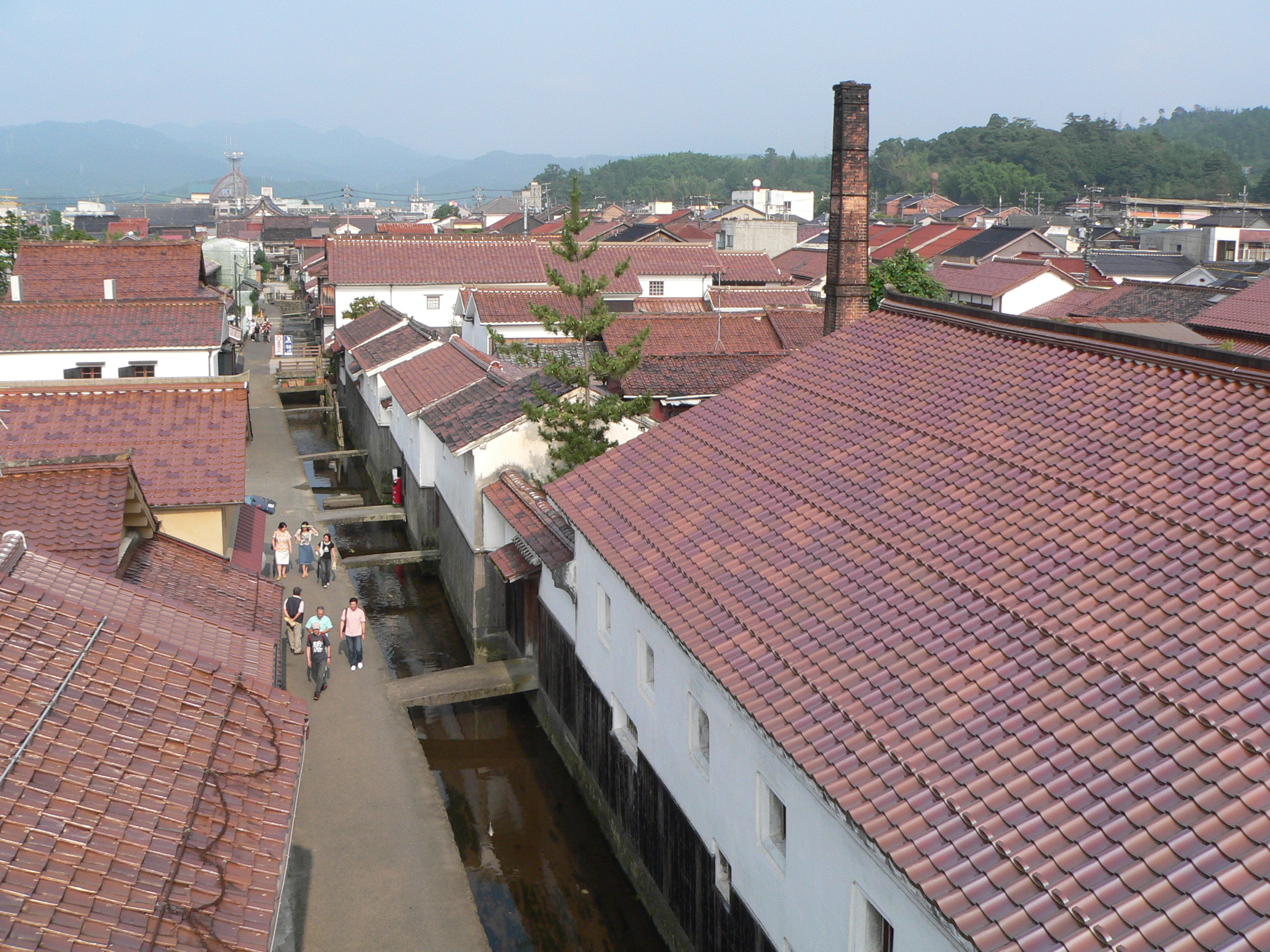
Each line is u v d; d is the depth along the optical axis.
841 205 23.95
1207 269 72.19
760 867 12.14
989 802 8.64
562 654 21.02
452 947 14.82
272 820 9.62
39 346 37.16
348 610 23.50
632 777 17.06
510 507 23.42
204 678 11.12
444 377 33.00
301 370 61.84
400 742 20.42
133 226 150.62
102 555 14.81
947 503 12.81
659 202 153.12
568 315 23.22
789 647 11.77
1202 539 10.30
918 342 17.56
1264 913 6.91
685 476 16.81
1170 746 8.37
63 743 9.23
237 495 19.33
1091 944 7.19
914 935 8.88
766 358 36.59
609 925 16.98
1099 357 14.39
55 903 7.58
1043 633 10.13
